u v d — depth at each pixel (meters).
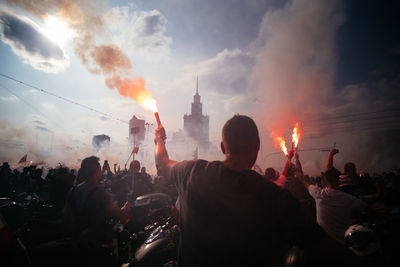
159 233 3.58
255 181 1.05
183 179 1.30
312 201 3.31
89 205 2.71
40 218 4.74
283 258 0.94
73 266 2.76
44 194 5.74
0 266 1.62
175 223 4.09
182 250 1.23
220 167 1.19
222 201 1.06
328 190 3.52
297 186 3.37
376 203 5.49
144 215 4.09
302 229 0.88
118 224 2.89
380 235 3.53
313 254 0.85
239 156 1.21
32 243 3.81
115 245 2.96
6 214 4.66
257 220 0.97
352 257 0.82
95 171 2.94
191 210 1.17
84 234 2.69
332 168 3.65
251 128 1.24
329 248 0.84
